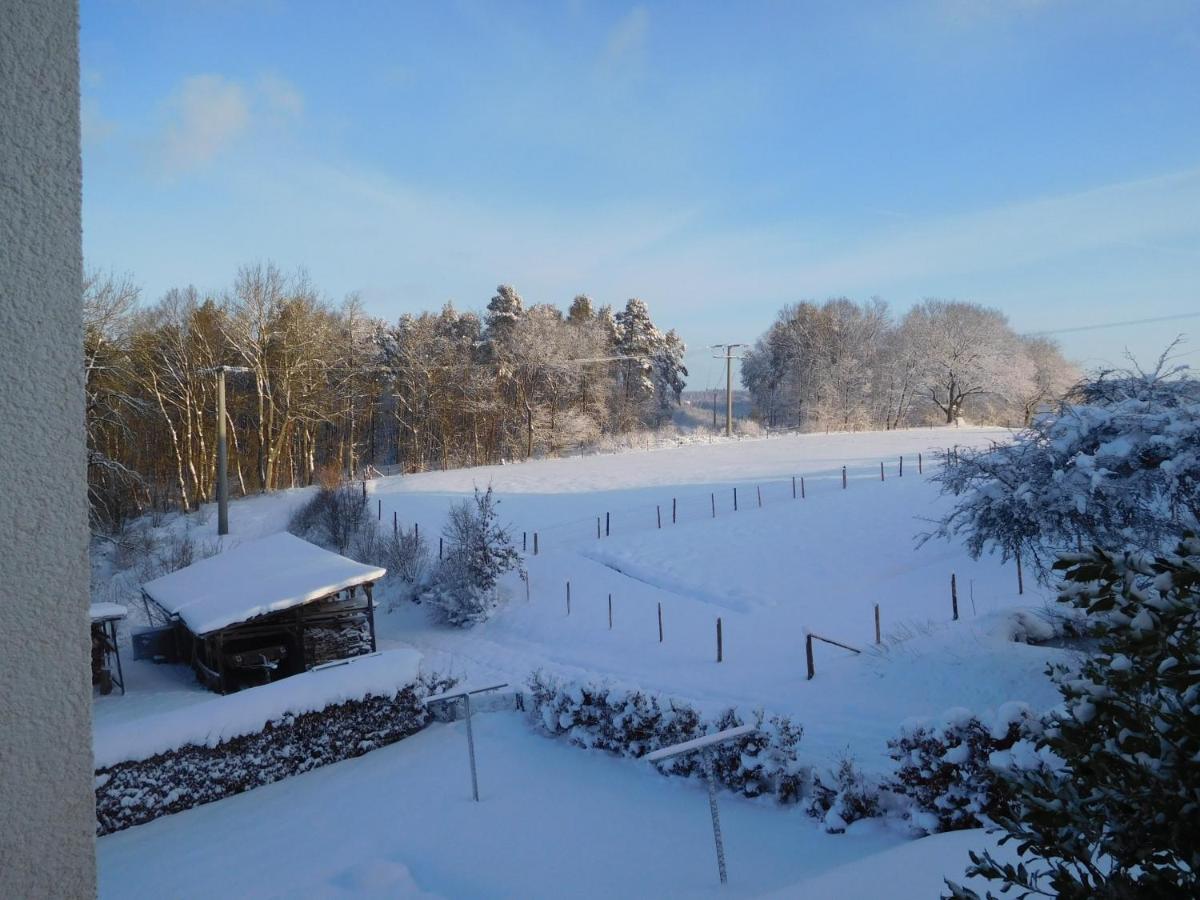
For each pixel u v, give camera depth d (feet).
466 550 80.43
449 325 253.65
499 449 205.98
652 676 58.65
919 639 51.06
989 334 212.23
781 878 23.03
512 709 48.21
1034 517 39.70
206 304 155.33
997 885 15.93
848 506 97.96
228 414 159.53
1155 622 6.46
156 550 107.14
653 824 28.78
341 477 133.18
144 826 34.53
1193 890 6.34
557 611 77.71
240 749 37.93
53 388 5.16
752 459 142.10
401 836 29.30
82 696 5.25
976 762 24.80
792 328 244.22
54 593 5.14
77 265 5.29
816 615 67.15
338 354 177.68
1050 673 9.09
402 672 44.34
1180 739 6.44
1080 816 6.86
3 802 4.93
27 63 5.12
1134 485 36.32
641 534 95.61
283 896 24.77
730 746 32.32
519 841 27.73
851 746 37.81
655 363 283.79
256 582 66.33
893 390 223.51
